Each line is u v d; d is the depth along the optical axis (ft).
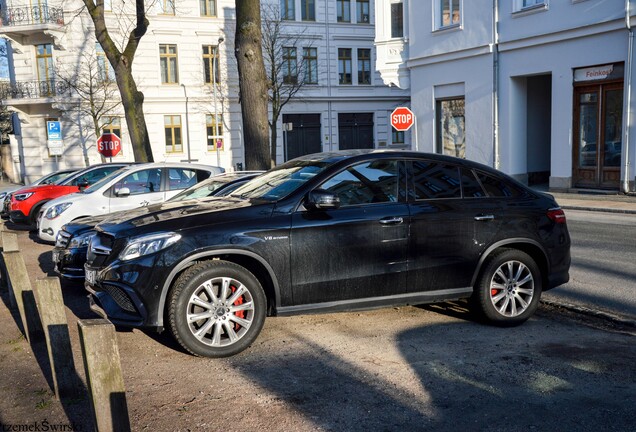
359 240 17.76
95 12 63.16
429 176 19.22
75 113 110.63
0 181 142.20
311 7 129.08
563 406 13.29
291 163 20.57
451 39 74.59
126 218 18.42
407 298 18.49
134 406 13.61
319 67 130.93
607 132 60.13
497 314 19.15
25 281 18.62
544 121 73.00
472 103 73.26
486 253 19.12
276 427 12.45
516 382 14.65
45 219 36.40
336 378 15.05
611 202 54.49
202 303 16.31
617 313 20.81
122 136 114.52
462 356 16.51
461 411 13.10
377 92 135.95
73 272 25.29
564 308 21.40
